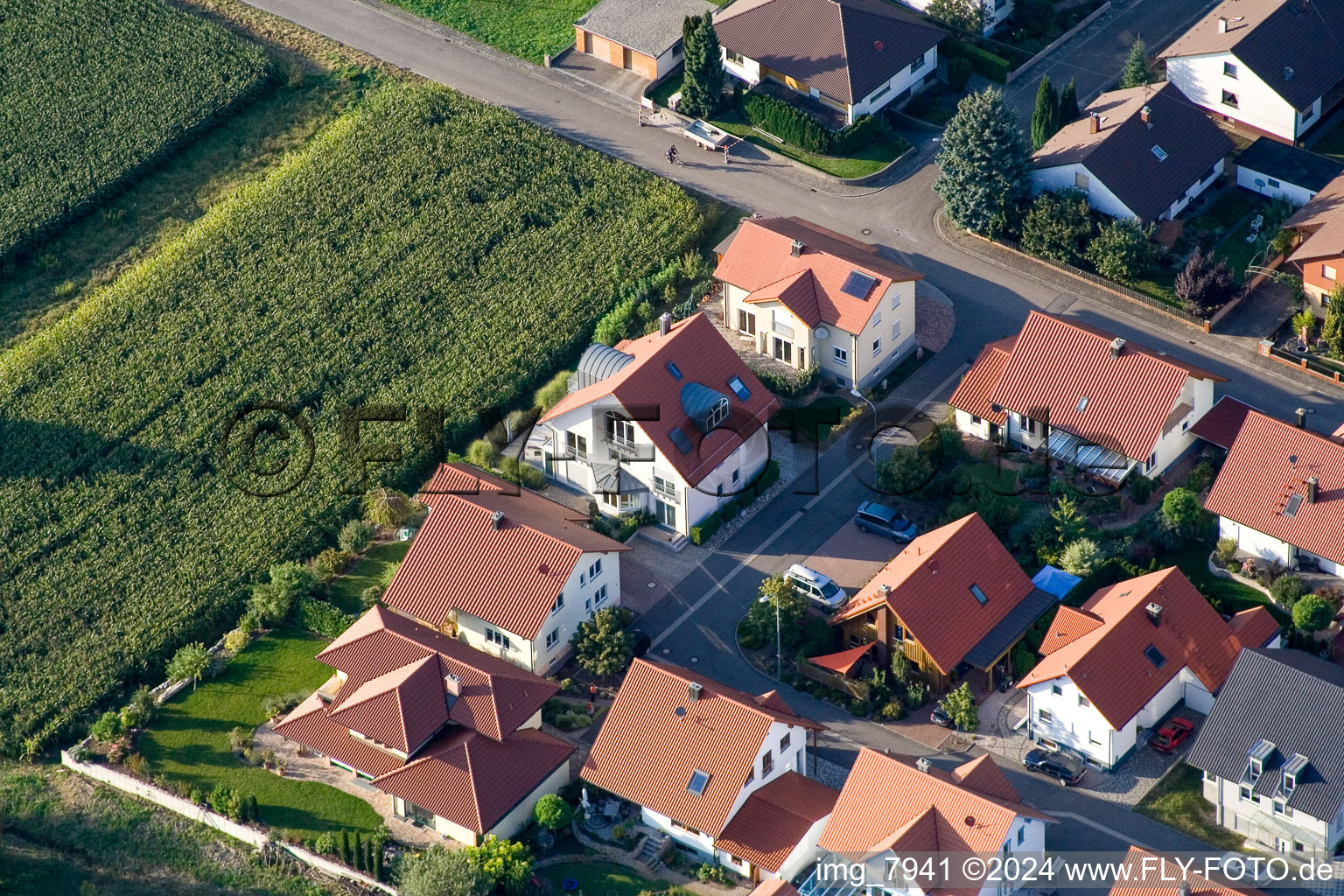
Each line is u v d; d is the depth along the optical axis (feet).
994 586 356.59
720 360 391.24
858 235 444.96
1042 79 462.60
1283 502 361.30
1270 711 320.70
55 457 415.85
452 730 337.52
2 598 386.32
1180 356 411.75
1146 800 331.16
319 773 344.69
